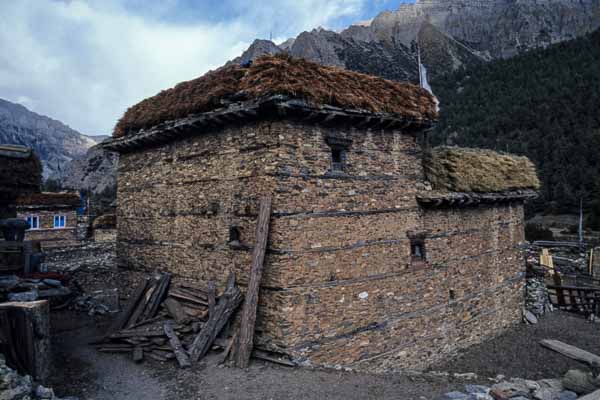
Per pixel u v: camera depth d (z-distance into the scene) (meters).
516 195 17.00
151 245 13.85
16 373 7.12
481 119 93.44
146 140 13.36
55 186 85.06
